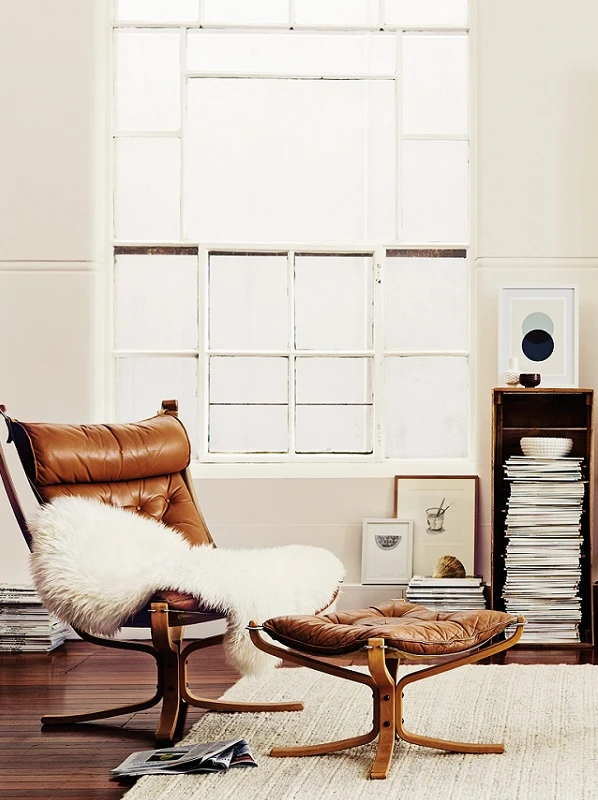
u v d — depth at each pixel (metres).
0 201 4.56
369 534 4.52
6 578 4.48
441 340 4.73
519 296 4.50
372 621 2.76
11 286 4.54
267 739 2.92
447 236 4.74
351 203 4.74
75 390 4.52
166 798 2.41
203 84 4.74
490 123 4.60
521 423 4.53
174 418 3.63
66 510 2.95
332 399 4.71
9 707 3.30
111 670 3.85
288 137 4.74
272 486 4.54
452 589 4.28
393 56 4.75
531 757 2.73
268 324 4.72
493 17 4.61
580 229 4.57
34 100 4.57
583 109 4.59
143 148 4.73
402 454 4.71
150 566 2.78
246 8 4.75
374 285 4.71
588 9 4.59
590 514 4.24
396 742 2.89
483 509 4.55
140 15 4.75
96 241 4.57
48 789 2.52
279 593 2.78
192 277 4.72
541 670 3.78
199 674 3.76
